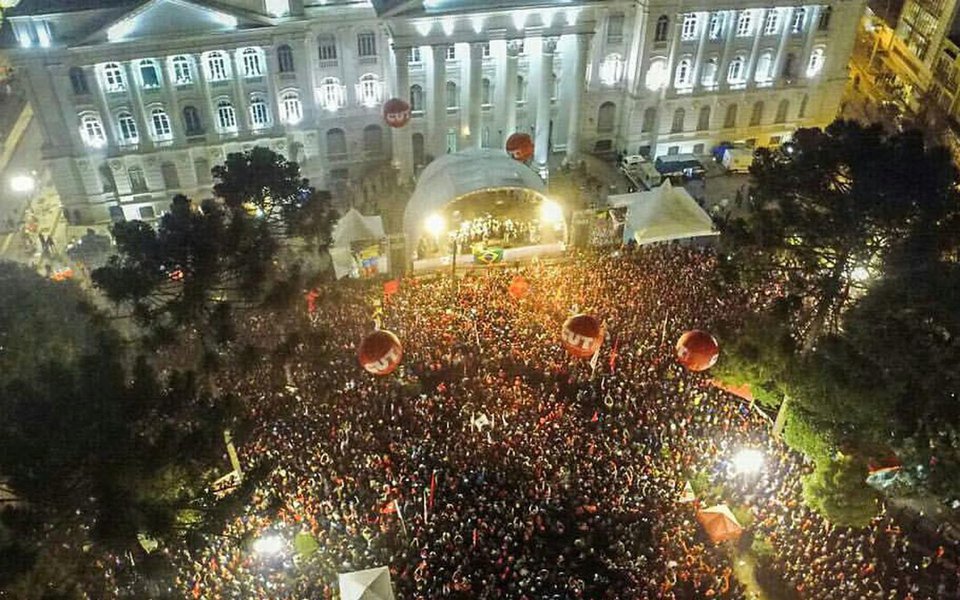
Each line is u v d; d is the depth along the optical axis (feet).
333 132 231.91
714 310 171.53
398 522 130.41
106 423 97.40
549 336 166.91
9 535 93.86
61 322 134.92
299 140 224.94
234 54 202.59
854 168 133.69
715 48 232.94
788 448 144.25
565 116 244.42
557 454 139.74
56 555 98.07
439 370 160.25
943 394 116.26
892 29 293.43
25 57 186.80
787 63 241.96
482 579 122.42
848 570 123.75
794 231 138.51
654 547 127.85
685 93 237.86
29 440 92.94
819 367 123.95
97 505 95.20
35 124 268.82
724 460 141.38
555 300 176.76
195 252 128.06
